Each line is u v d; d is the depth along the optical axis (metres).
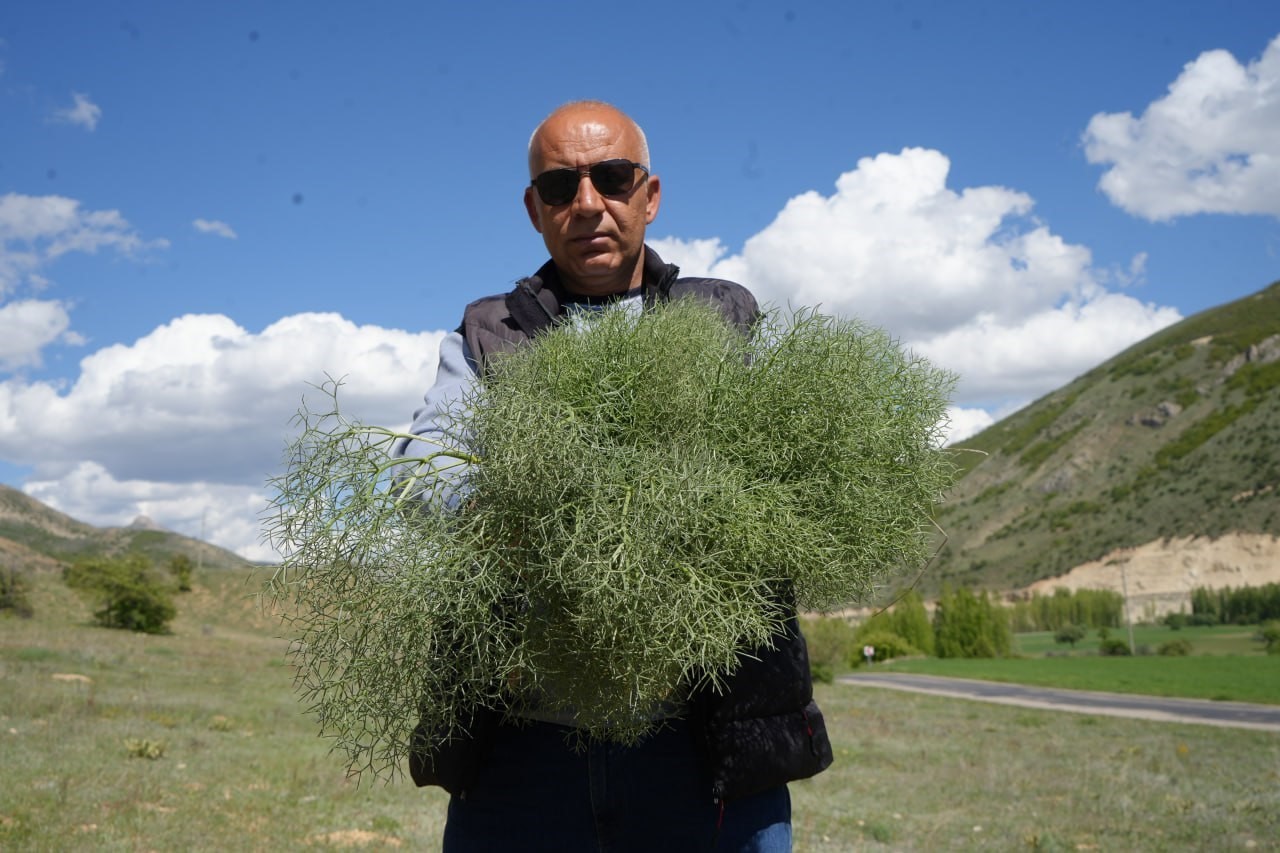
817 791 14.20
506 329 2.04
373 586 1.53
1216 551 119.75
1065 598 120.50
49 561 84.94
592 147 2.05
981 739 24.11
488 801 1.94
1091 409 175.88
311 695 1.54
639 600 1.43
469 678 1.55
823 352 1.75
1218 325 181.25
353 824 9.63
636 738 1.77
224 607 56.22
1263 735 26.66
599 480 1.48
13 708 15.59
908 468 1.82
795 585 1.76
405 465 1.65
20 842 7.77
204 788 10.81
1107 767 18.25
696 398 1.65
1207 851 10.03
